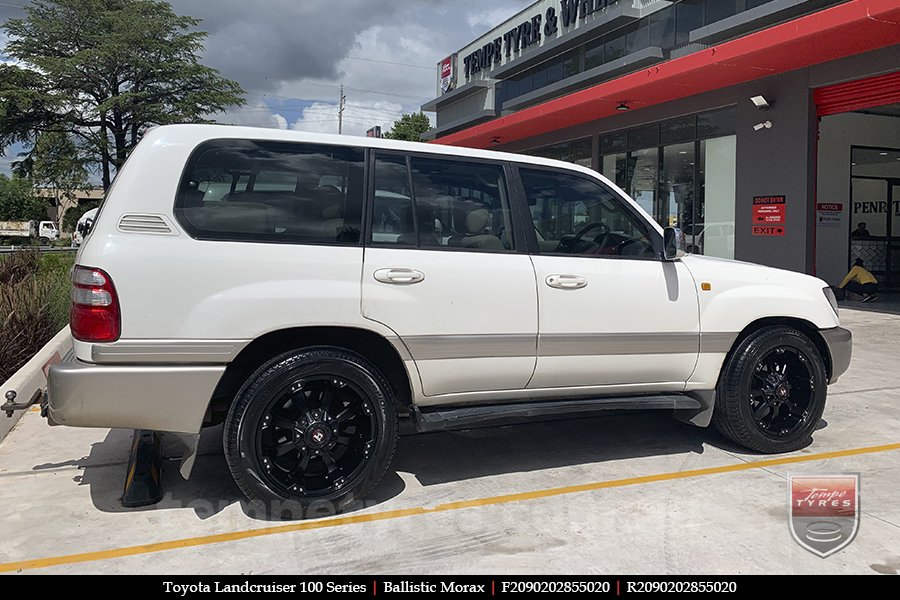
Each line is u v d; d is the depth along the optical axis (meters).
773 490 4.05
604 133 17.89
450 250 3.96
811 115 12.30
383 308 3.71
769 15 13.66
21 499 3.94
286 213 3.66
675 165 15.66
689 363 4.49
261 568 3.13
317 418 3.65
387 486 4.16
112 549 3.32
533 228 4.22
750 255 13.51
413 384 3.87
